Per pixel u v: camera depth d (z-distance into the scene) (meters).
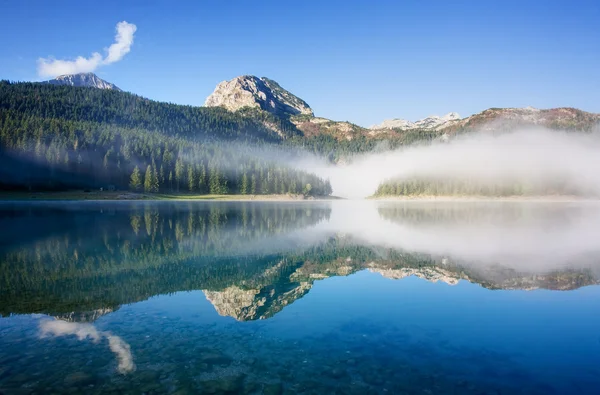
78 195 118.94
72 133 143.75
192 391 8.56
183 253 27.48
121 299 16.02
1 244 30.66
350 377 9.31
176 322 13.15
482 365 10.05
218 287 18.22
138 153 148.12
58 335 11.84
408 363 10.14
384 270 22.12
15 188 113.38
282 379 9.20
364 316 14.02
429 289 18.00
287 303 15.58
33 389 8.56
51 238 34.19
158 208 84.50
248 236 37.22
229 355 10.52
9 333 12.02
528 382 9.16
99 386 8.74
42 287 17.91
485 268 22.67
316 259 25.59
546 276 20.67
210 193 146.50
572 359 10.45
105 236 35.75
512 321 13.53
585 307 15.21
